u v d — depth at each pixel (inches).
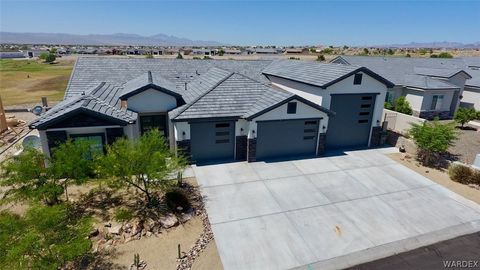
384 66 1427.2
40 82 1916.8
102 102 662.5
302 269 379.9
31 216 337.1
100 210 485.4
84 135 598.5
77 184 485.4
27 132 893.8
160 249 403.9
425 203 540.7
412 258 404.5
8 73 2293.3
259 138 701.9
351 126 806.5
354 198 552.4
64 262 343.9
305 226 465.7
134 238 420.8
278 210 507.2
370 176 644.7
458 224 479.2
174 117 634.2
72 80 869.2
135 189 549.6
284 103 678.5
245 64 1138.7
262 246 418.6
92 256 382.6
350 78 752.3
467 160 744.3
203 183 594.2
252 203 526.3
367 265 390.6
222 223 467.5
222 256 396.8
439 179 637.9
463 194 576.1
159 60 1034.7
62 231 343.0
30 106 1267.2
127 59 996.6
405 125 905.5
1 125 872.9
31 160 456.8
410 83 1234.0
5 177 452.8
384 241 434.9
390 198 555.5
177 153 666.2
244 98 727.7
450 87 1190.9
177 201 497.7
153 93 713.6
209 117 653.3
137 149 476.4
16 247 300.0
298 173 649.6
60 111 597.3
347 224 473.1
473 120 1141.1
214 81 825.5
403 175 653.9
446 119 1222.9
